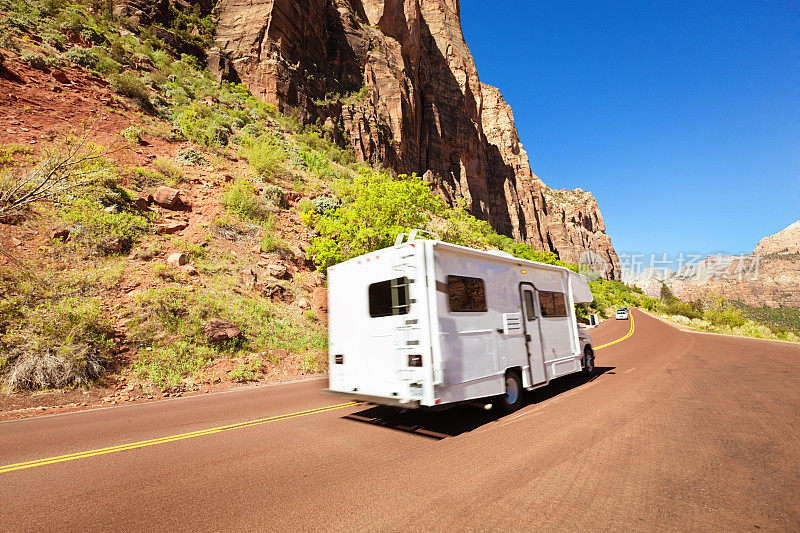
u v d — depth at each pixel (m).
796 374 8.10
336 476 3.58
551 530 2.50
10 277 9.59
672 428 4.67
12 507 3.08
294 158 28.55
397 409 6.43
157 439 4.96
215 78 36.78
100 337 9.06
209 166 20.52
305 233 18.98
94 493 3.34
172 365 9.41
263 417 6.06
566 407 6.00
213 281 13.10
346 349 5.71
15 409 6.88
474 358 5.25
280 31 42.84
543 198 138.00
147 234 13.74
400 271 5.04
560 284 7.94
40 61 19.95
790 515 2.61
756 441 4.11
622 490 3.06
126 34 31.34
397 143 56.59
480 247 18.78
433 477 3.46
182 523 2.77
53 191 9.62
